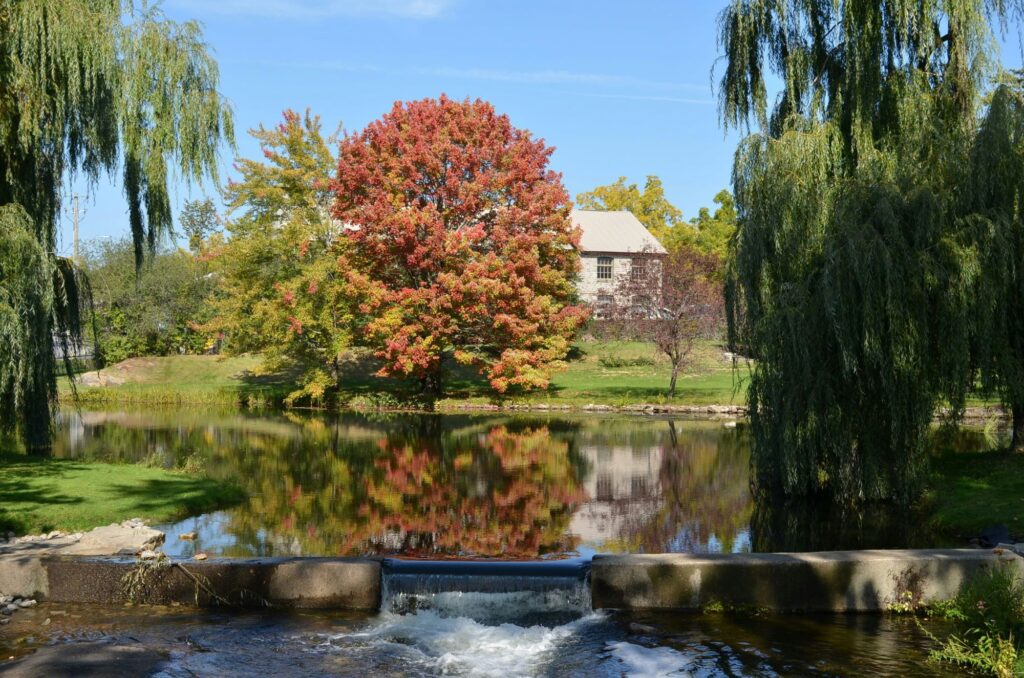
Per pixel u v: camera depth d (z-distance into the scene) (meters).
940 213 12.53
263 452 21.70
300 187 39.34
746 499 15.73
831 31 15.43
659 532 13.01
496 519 14.08
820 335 12.93
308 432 26.39
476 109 37.88
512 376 36.06
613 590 9.51
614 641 8.63
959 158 13.04
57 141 15.44
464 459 20.94
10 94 14.50
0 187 15.50
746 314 14.42
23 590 9.80
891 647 8.32
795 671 7.79
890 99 14.76
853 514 13.77
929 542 11.81
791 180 13.59
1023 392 12.75
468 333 37.84
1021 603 8.34
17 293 13.62
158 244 16.27
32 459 17.25
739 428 27.70
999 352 12.86
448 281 35.03
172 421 29.53
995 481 13.81
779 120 15.80
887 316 12.43
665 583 9.47
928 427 12.89
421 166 36.44
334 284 36.53
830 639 8.57
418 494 16.34
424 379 37.91
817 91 15.07
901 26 14.35
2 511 12.21
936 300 12.66
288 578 9.67
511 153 37.53
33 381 14.81
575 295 47.97
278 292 37.88
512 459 21.00
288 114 38.88
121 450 21.06
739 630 8.88
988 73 14.22
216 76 16.23
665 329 35.44
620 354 46.81
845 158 14.67
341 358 43.75
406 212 35.16
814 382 12.95
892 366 12.43
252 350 39.56
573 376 42.97
